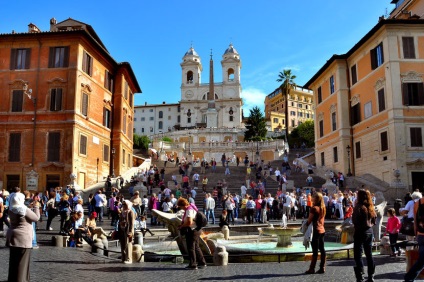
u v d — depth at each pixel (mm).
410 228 12109
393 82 32250
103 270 10336
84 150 33875
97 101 36812
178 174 42875
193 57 126125
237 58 124000
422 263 7273
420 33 33031
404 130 31672
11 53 33594
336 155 41312
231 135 92750
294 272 9852
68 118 32125
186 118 120938
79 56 33156
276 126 129875
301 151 67375
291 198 24828
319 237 9633
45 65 33156
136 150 77250
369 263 8156
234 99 120188
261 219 24719
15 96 33062
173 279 9109
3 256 11727
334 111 41625
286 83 72625
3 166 32188
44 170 31844
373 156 34969
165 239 18016
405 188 29469
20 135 32469
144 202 23844
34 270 10016
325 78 44469
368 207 8258
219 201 30141
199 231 10797
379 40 34188
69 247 14805
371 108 35656
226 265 11273
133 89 48500
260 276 9352
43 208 24984
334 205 24859
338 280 8742
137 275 9641
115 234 16188
